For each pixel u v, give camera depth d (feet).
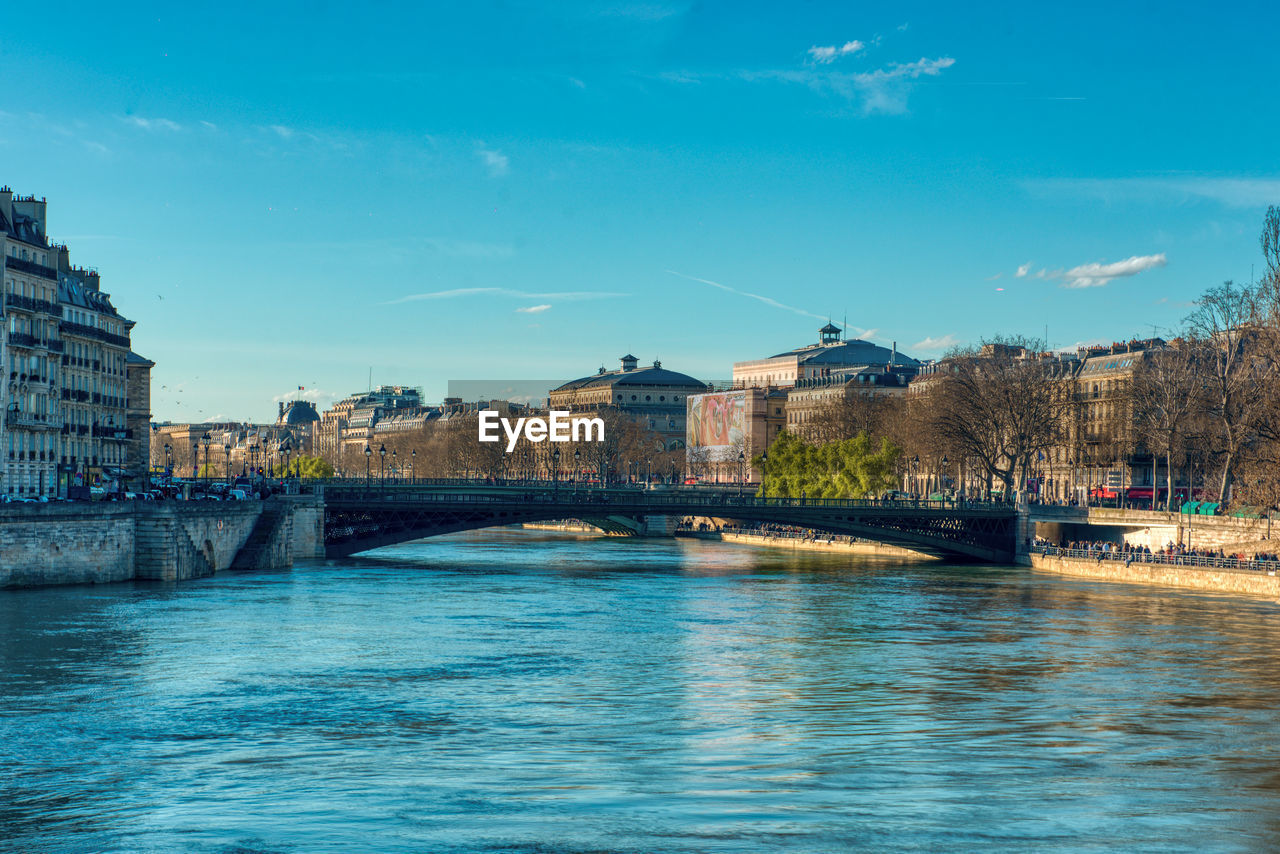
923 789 193.67
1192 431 606.14
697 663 305.53
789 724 240.53
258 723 233.76
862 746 223.30
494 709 249.55
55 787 191.01
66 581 401.29
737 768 205.98
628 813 177.78
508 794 187.83
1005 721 246.06
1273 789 197.67
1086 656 322.14
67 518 398.83
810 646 334.24
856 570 579.48
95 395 652.48
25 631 319.47
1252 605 431.43
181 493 590.55
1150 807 185.68
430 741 222.48
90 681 265.54
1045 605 430.61
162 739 220.84
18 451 549.95
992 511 627.46
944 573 564.30
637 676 287.07
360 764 205.67
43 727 228.22
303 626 344.69
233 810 179.01
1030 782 199.72
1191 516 556.92
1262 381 518.78
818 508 613.11
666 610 406.21
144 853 160.56
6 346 518.78
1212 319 602.03
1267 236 519.19
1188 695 272.92
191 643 311.06
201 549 462.19
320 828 170.30
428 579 492.95
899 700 264.72
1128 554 542.57
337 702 252.83
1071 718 249.14
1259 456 500.33
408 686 269.85
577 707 252.83
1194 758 217.97
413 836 166.71
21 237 550.77
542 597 437.99
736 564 614.75
